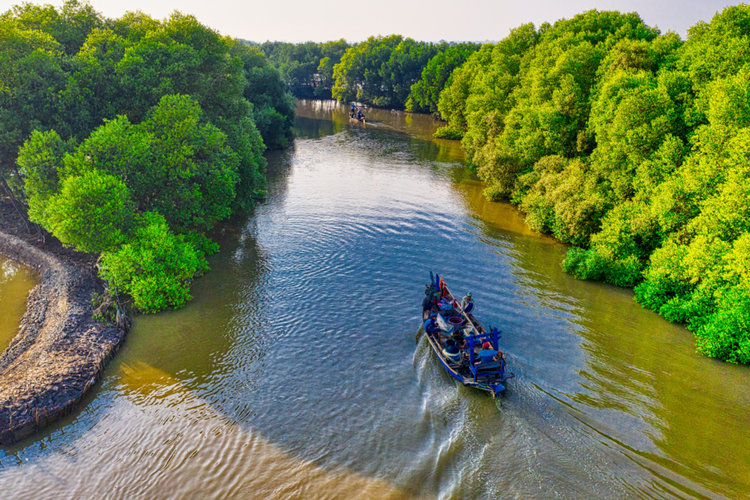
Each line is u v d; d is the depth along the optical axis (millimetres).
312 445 15977
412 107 126000
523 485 13711
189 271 26922
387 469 14844
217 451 15805
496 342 18297
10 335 23141
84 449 15984
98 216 24922
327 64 166250
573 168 36594
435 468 14719
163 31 41781
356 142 80250
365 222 39438
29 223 35844
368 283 28359
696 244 23172
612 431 16016
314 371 20094
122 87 34781
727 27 32188
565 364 20109
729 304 20812
